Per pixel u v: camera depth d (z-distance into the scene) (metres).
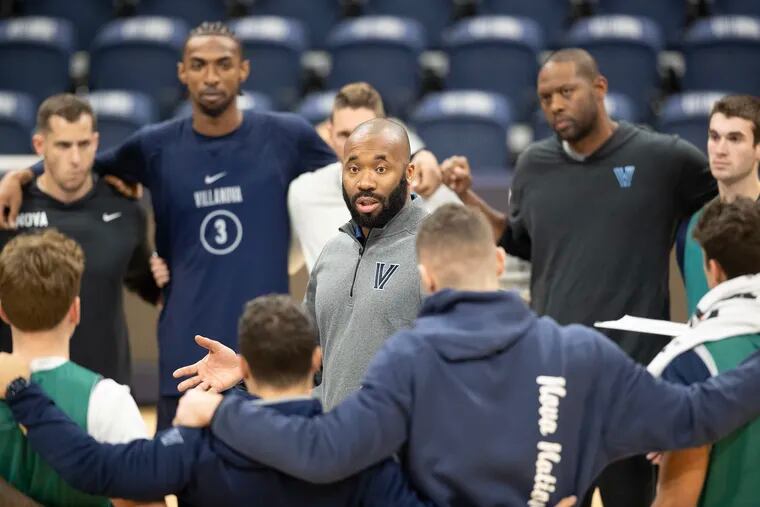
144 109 16.45
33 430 5.19
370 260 6.55
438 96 16.48
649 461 7.95
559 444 5.14
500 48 17.48
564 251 8.38
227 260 8.95
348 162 6.53
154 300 9.71
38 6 19.31
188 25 19.17
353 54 17.58
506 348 5.16
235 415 5.01
